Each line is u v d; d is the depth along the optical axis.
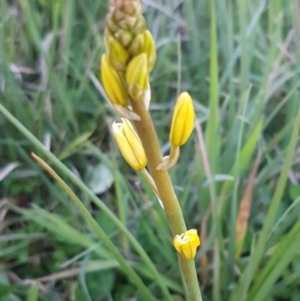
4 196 0.23
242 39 0.21
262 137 0.22
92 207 0.23
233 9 0.27
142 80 0.08
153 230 0.21
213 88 0.18
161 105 0.24
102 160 0.22
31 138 0.15
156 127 0.24
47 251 0.22
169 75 0.26
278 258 0.16
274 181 0.22
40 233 0.21
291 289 0.19
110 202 0.22
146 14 0.26
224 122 0.24
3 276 0.20
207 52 0.25
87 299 0.19
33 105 0.24
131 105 0.09
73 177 0.16
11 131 0.23
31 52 0.26
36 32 0.24
